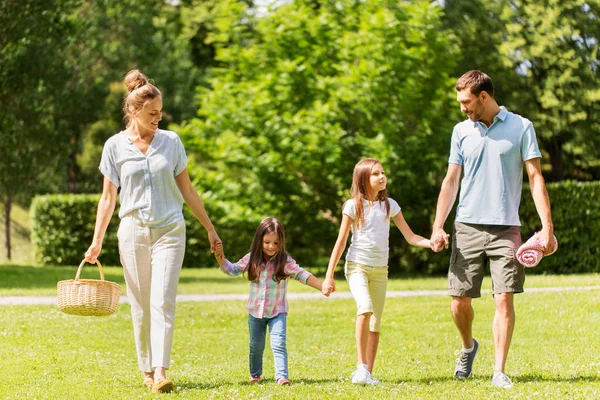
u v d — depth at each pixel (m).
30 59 34.75
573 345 12.77
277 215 31.70
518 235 8.91
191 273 35.28
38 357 11.76
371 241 9.20
